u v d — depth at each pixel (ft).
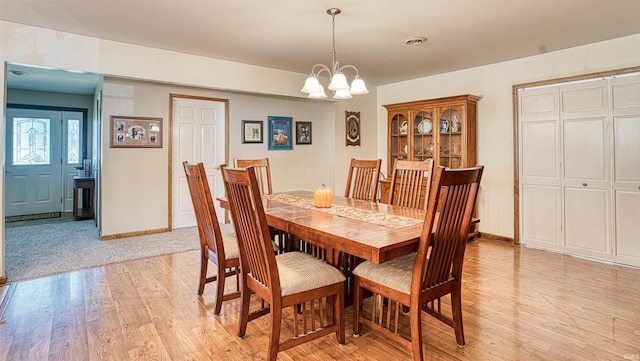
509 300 8.62
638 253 11.09
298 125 19.15
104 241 13.99
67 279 9.99
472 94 15.14
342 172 18.31
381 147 19.47
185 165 8.45
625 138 11.25
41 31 10.34
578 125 12.23
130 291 9.16
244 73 14.37
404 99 17.95
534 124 13.32
